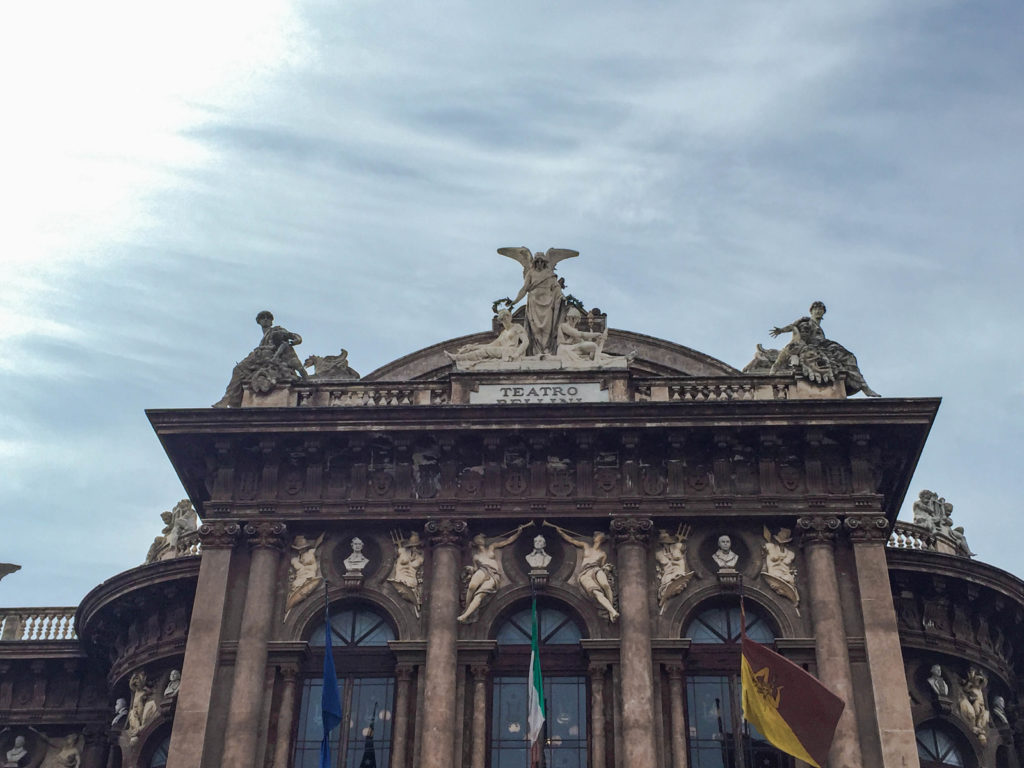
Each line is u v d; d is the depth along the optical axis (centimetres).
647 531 4231
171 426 4378
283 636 4169
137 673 4734
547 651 4138
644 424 4306
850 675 4012
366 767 3981
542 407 4322
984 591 4728
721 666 4103
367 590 4228
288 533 4319
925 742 4500
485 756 3978
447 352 4966
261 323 4756
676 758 3922
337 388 4556
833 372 4456
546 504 4297
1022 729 4781
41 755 5191
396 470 4381
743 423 4306
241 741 3972
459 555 4250
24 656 5250
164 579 4731
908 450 4359
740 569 4222
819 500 4256
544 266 4772
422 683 4066
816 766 3812
